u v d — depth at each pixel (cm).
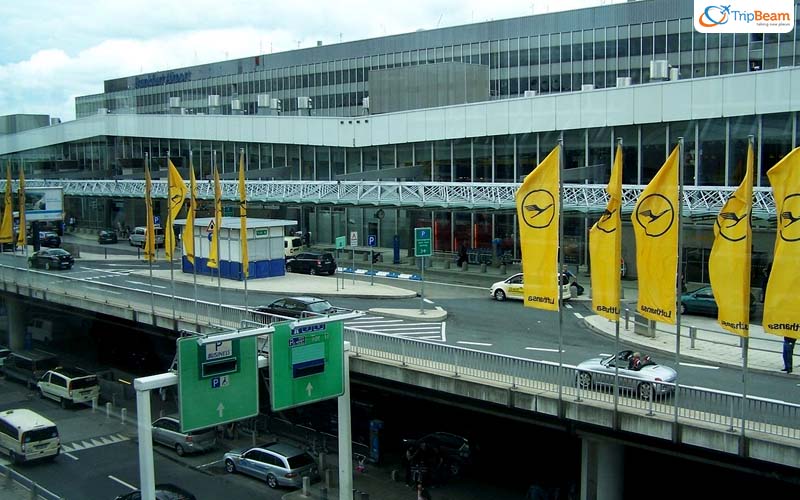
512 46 9525
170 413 4031
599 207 4797
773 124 4694
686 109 5009
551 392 2478
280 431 3684
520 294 4669
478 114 6166
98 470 3381
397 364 2867
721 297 2212
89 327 5700
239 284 5269
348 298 4809
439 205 5528
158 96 14688
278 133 7781
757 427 2116
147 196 4197
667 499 2759
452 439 3153
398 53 10775
